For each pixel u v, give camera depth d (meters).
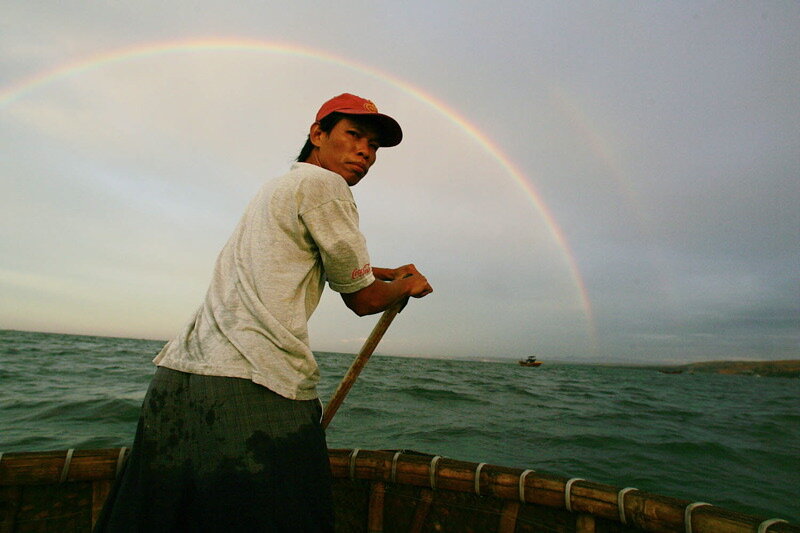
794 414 16.06
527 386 25.86
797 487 6.02
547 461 6.77
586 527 1.68
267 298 1.05
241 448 0.95
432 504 1.96
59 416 8.38
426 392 16.75
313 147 1.40
